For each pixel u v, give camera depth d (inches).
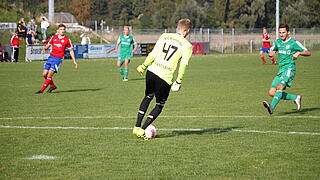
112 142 876.0
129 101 1462.8
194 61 3668.8
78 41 5078.7
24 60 3791.8
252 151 799.1
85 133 961.5
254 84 1939.0
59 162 737.0
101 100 1489.9
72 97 1569.9
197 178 651.5
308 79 2103.8
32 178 657.6
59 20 6884.8
